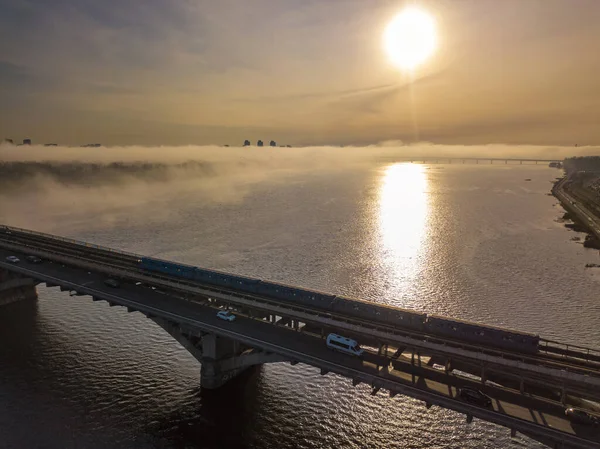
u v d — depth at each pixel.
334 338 54.41
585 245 151.12
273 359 59.78
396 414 60.03
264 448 53.38
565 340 80.31
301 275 119.81
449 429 56.97
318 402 62.78
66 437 54.06
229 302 65.88
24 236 114.94
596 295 103.12
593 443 37.22
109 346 78.56
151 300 70.94
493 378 49.78
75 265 86.19
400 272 122.25
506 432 56.06
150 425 56.91
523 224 193.75
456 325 53.03
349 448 53.56
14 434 54.31
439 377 48.56
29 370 69.94
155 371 70.06
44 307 97.12
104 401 61.72
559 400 45.38
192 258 136.88
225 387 65.44
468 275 118.75
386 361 52.25
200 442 54.06
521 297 102.00
